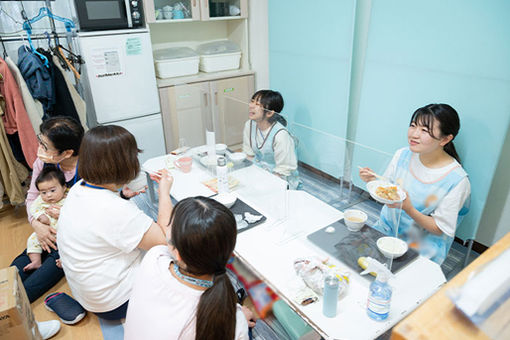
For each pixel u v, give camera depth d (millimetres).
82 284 1486
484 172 1967
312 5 2764
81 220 1388
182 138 2330
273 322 1396
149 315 1002
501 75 1801
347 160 1438
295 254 1384
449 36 1987
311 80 3004
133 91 3051
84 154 1331
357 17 2523
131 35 2900
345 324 1075
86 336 1698
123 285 1540
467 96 1976
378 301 1056
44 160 1799
